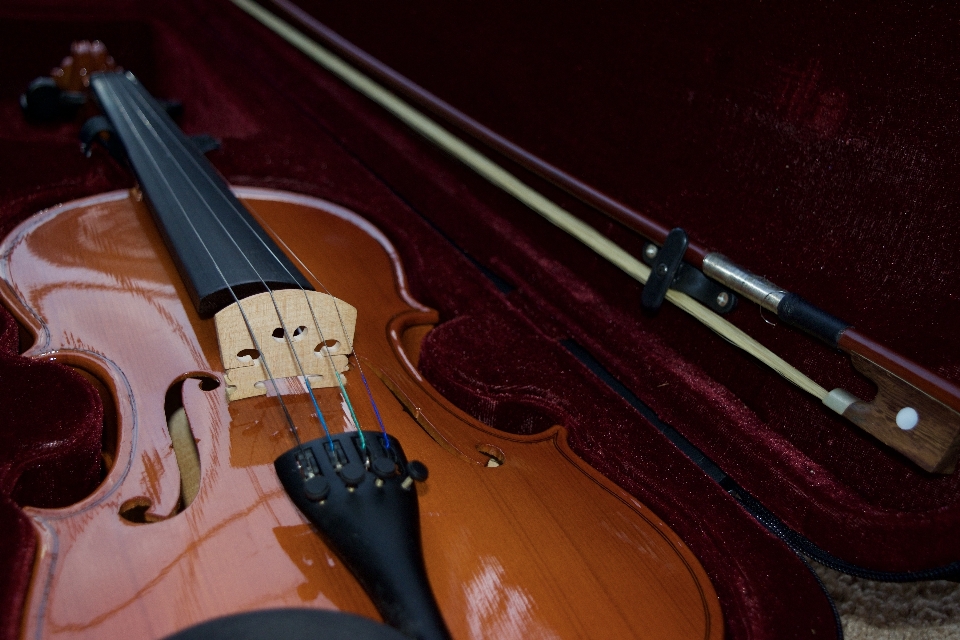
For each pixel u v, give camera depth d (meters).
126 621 0.23
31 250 0.37
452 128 0.47
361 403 0.31
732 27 0.33
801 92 0.32
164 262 0.37
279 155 0.49
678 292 0.36
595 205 0.39
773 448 0.32
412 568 0.24
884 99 0.30
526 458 0.31
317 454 0.27
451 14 0.45
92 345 0.32
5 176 0.43
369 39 0.52
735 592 0.28
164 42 0.62
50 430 0.28
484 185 0.45
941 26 0.28
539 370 0.36
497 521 0.28
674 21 0.35
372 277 0.40
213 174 0.42
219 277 0.33
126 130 0.44
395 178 0.48
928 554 0.28
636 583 0.27
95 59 0.53
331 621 0.22
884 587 0.35
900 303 0.30
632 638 0.25
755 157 0.34
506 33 0.42
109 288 0.35
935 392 0.28
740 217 0.35
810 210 0.33
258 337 0.30
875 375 0.29
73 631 0.23
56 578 0.24
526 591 0.26
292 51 0.58
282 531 0.26
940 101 0.28
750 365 0.35
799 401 0.33
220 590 0.24
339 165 0.49
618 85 0.38
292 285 0.34
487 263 0.43
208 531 0.25
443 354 0.36
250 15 0.61
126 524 0.25
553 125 0.42
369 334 0.36
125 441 0.28
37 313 0.33
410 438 0.30
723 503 0.31
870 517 0.29
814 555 0.31
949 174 0.29
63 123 0.55
